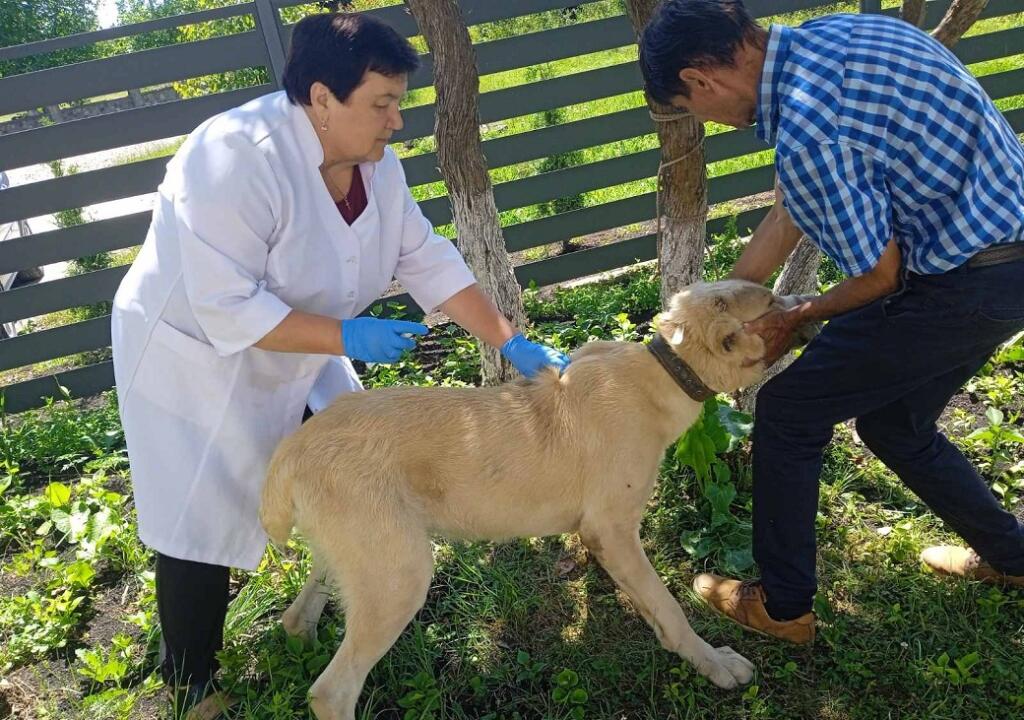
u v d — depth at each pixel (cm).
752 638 301
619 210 605
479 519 279
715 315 270
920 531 337
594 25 563
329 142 246
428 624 321
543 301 598
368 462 261
